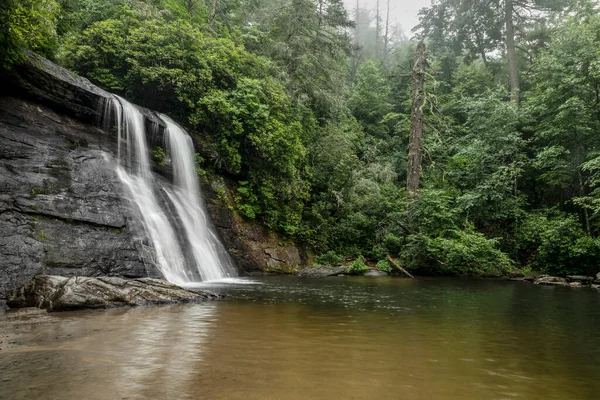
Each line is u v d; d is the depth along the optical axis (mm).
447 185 22188
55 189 9062
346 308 7125
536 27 31391
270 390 2820
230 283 11070
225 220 14664
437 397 2803
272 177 16859
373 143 28406
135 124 12883
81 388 2752
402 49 53750
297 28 22234
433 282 13773
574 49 19250
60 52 14562
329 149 21109
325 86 23641
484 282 14203
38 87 10406
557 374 3445
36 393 2633
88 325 5016
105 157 11250
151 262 9734
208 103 15000
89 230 8992
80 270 8195
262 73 19094
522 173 21609
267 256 15375
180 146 14391
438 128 23578
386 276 16359
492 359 3898
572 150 19016
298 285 11164
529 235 18109
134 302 6758
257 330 4941
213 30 20703
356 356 3861
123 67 14984
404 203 19609
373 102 30688
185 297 7434
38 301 6344
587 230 17016
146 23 15609
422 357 3904
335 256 17828
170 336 4496
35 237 7961
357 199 19953
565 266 16141
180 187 13922
